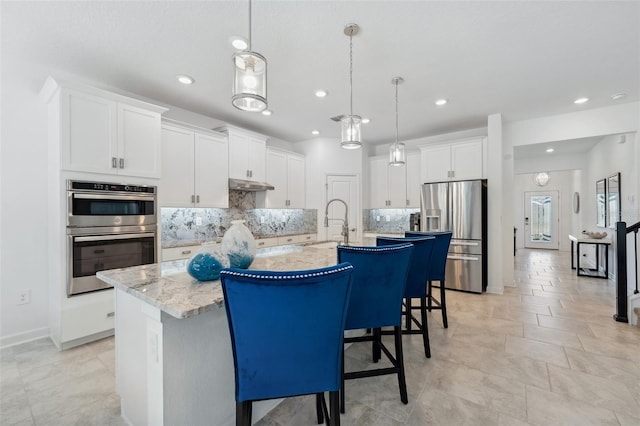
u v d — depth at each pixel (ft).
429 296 10.74
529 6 6.32
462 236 13.88
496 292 13.55
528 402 5.75
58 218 8.08
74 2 6.08
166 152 10.87
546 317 10.40
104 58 8.32
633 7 6.31
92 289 8.38
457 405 5.69
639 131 11.79
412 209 18.29
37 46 7.66
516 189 32.17
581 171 20.63
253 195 15.78
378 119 13.91
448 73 9.36
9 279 8.46
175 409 4.16
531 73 9.37
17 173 8.59
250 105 5.26
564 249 29.32
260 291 3.32
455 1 6.17
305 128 15.51
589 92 10.87
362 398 5.94
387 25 6.93
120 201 8.98
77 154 8.14
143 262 9.48
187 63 8.63
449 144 14.84
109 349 8.05
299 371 3.66
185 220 12.64
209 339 4.61
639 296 9.68
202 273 4.56
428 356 7.54
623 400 5.76
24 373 6.89
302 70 9.12
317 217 17.83
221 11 6.42
